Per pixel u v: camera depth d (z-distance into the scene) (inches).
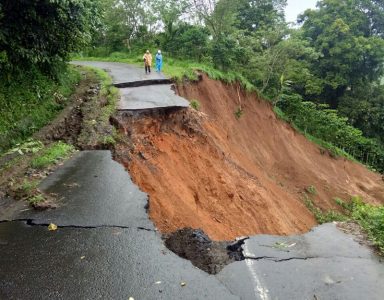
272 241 250.7
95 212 279.0
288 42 1085.1
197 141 573.6
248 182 592.7
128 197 304.3
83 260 222.5
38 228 259.4
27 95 479.5
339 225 280.5
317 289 199.8
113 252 230.4
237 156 691.4
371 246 246.5
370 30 1648.6
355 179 1109.1
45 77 550.9
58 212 279.4
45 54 514.0
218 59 994.7
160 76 750.5
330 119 1213.7
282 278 208.4
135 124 502.0
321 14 1595.7
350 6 1561.3
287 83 1171.9
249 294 194.2
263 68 1094.4
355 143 1390.3
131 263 219.8
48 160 373.1
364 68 1577.3
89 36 574.2
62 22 504.7
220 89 889.5
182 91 745.6
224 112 837.2
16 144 410.6
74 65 872.3
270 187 675.4
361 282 206.5
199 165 525.0
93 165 371.2
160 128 533.6
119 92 620.7
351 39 1469.0
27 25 471.5
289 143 1013.8
